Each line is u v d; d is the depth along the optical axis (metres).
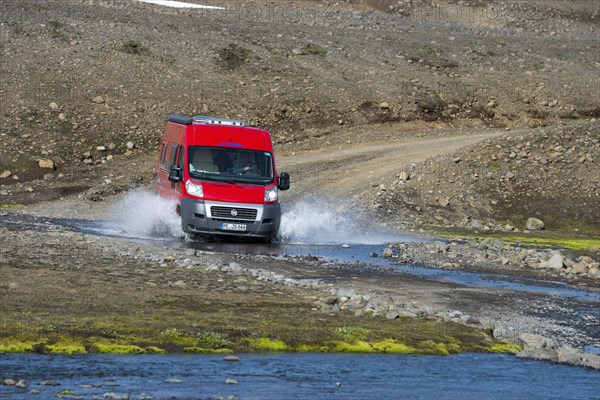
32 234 32.78
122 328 18.11
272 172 36.66
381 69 103.12
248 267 28.80
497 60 111.19
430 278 30.23
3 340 16.72
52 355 16.33
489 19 139.25
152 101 85.88
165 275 25.02
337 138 85.06
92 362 16.02
